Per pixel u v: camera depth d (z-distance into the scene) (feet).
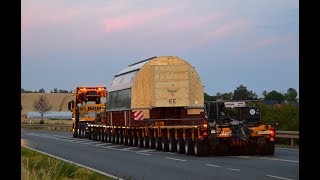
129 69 118.32
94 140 155.02
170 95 105.09
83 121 174.60
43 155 84.12
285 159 74.54
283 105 128.67
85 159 82.53
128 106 111.86
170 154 91.40
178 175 56.18
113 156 88.84
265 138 81.30
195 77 106.52
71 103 186.29
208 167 64.80
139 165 70.49
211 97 109.70
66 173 55.36
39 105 522.06
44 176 46.50
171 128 94.38
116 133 130.00
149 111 107.04
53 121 418.10
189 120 102.53
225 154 84.94
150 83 106.01
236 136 80.53
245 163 69.00
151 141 106.11
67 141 150.71
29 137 182.60
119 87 120.16
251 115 82.79
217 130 80.74
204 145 82.33
